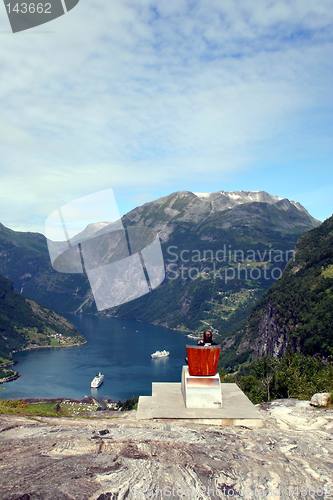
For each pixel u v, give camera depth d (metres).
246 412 13.50
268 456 9.05
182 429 10.67
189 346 14.09
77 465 8.08
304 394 32.81
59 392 123.00
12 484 7.33
